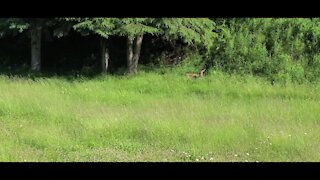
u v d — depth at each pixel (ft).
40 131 35.01
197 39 63.93
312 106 44.60
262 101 48.65
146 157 30.17
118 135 34.58
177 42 70.95
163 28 64.08
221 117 39.32
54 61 77.66
